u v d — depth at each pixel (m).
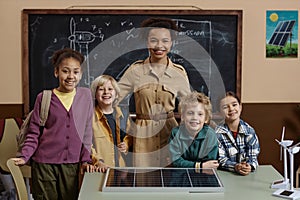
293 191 2.24
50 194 2.82
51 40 3.98
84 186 2.35
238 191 2.27
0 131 3.45
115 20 3.99
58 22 3.97
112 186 2.27
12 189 3.64
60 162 2.79
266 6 4.05
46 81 4.00
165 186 2.27
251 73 4.09
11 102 4.01
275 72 4.11
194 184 2.30
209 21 4.02
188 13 3.99
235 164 2.62
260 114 4.12
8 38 3.97
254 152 2.75
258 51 4.08
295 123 4.14
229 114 2.79
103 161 2.80
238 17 4.02
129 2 3.99
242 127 2.77
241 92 4.09
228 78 4.08
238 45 4.04
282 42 4.08
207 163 2.65
